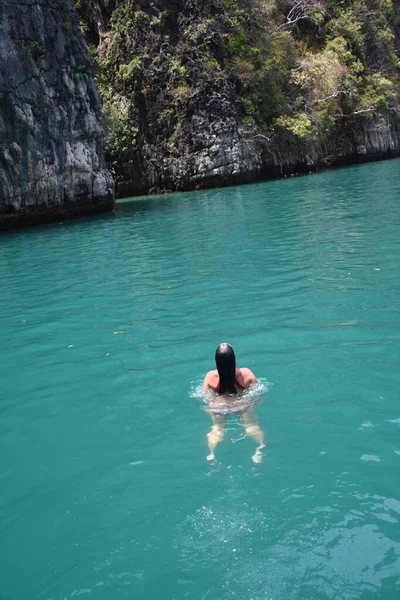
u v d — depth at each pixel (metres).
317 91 37.44
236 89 33.34
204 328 7.12
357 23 42.53
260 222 16.08
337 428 4.43
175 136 32.12
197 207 22.08
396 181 24.47
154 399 5.26
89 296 9.34
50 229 19.00
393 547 3.11
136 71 31.78
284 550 3.15
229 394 4.97
